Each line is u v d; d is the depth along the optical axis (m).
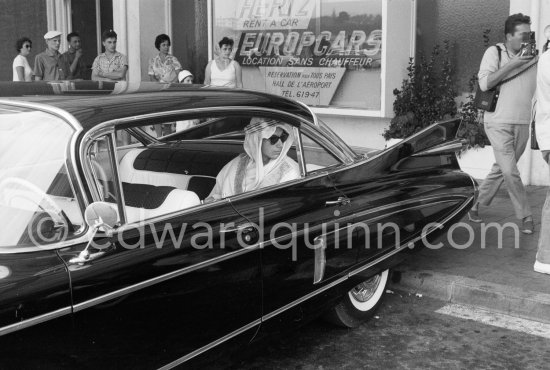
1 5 13.77
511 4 8.34
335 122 9.91
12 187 3.16
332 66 9.71
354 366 4.29
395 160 4.72
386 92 9.09
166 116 3.47
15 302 2.68
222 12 10.85
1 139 3.28
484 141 8.65
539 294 5.06
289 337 4.67
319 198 4.09
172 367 3.29
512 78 6.18
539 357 4.40
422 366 4.28
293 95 10.18
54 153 3.13
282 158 4.09
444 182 4.97
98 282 2.94
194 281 3.32
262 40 10.43
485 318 5.02
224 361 3.63
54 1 13.28
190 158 4.12
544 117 5.32
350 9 9.43
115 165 3.26
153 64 9.91
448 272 5.55
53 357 2.82
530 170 8.35
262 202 3.80
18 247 2.93
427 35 9.16
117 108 3.32
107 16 12.74
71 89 3.64
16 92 3.51
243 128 4.01
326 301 4.14
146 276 3.11
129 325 3.07
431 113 8.95
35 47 13.66
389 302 5.32
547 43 6.12
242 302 3.57
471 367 4.27
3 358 2.66
